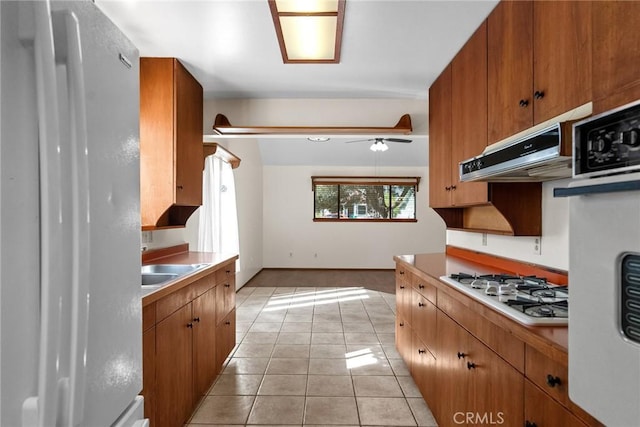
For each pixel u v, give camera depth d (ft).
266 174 25.76
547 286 5.20
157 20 6.43
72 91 2.18
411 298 8.31
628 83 2.28
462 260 8.90
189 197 8.89
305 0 5.80
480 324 4.58
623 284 1.81
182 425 6.37
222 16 6.31
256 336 11.65
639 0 2.22
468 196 7.21
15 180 1.88
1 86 1.81
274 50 7.66
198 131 9.46
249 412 7.13
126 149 3.14
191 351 6.80
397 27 6.70
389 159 24.85
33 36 1.95
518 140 4.32
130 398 3.17
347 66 8.52
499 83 5.94
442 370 6.04
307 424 6.74
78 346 2.16
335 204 25.91
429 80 9.42
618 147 1.94
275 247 25.77
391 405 7.39
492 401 4.24
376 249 25.73
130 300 3.19
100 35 2.71
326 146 23.36
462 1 5.90
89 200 2.48
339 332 12.04
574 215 2.19
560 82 4.39
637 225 1.71
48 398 1.94
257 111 11.19
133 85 3.31
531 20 5.02
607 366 1.90
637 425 1.70
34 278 1.98
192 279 6.57
